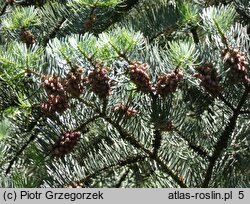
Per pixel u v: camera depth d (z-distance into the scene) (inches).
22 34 56.8
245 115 49.6
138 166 50.9
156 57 47.3
